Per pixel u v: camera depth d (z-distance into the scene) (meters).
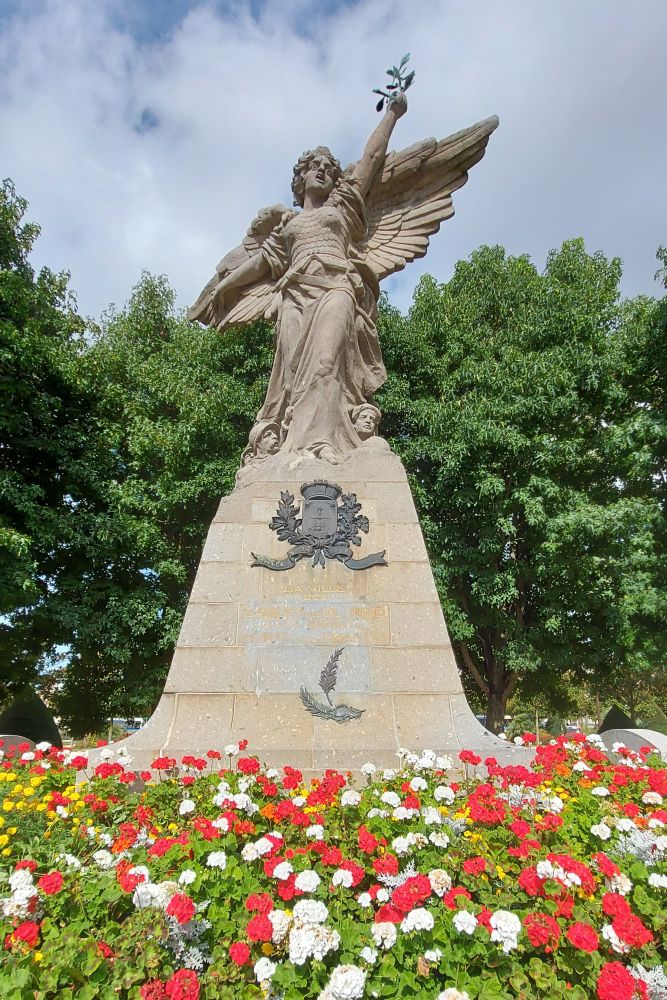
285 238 7.73
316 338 6.83
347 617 5.17
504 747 4.57
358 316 7.38
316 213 7.58
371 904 2.47
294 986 2.05
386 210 8.23
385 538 5.56
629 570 10.99
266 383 13.04
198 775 3.97
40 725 12.12
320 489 5.71
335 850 2.64
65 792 3.67
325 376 6.59
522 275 14.20
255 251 8.51
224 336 13.80
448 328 13.71
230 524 5.63
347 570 5.38
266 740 4.64
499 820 2.97
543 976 2.09
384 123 7.91
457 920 2.16
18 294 11.16
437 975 2.15
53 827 3.15
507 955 2.16
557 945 2.17
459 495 11.57
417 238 8.05
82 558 11.93
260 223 8.30
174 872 2.55
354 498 5.69
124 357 13.69
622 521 10.29
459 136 7.95
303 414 6.56
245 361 13.73
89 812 3.35
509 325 13.48
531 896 2.44
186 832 2.86
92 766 4.54
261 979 2.05
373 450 6.13
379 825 2.97
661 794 3.73
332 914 2.35
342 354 6.88
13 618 11.22
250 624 5.14
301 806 3.20
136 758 4.53
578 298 12.96
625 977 1.98
